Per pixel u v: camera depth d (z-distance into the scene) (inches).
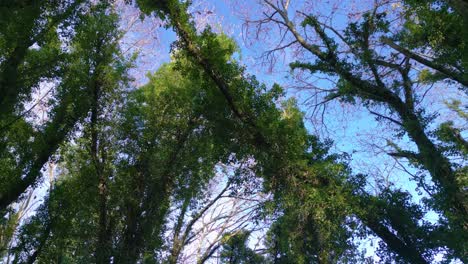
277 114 540.4
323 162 562.9
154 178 557.0
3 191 485.1
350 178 550.0
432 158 479.8
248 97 535.2
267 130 526.3
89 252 529.0
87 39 528.1
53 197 546.3
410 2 488.4
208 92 541.0
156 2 487.5
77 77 508.1
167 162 565.9
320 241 554.3
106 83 527.5
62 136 511.2
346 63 535.2
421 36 508.4
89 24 521.7
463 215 458.0
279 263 762.2
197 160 589.3
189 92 589.9
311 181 539.5
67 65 494.3
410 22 525.0
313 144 620.4
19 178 494.3
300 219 558.6
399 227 512.7
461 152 484.4
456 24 464.4
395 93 533.0
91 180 546.6
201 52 513.7
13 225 668.7
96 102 527.2
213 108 540.4
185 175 589.3
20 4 396.5
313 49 560.4
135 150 563.2
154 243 565.0
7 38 422.9
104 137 538.6
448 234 461.1
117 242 529.0
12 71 416.2
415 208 518.6
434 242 479.5
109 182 545.3
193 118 583.5
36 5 421.4
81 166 553.0
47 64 466.9
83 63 513.3
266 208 552.4
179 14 497.7
